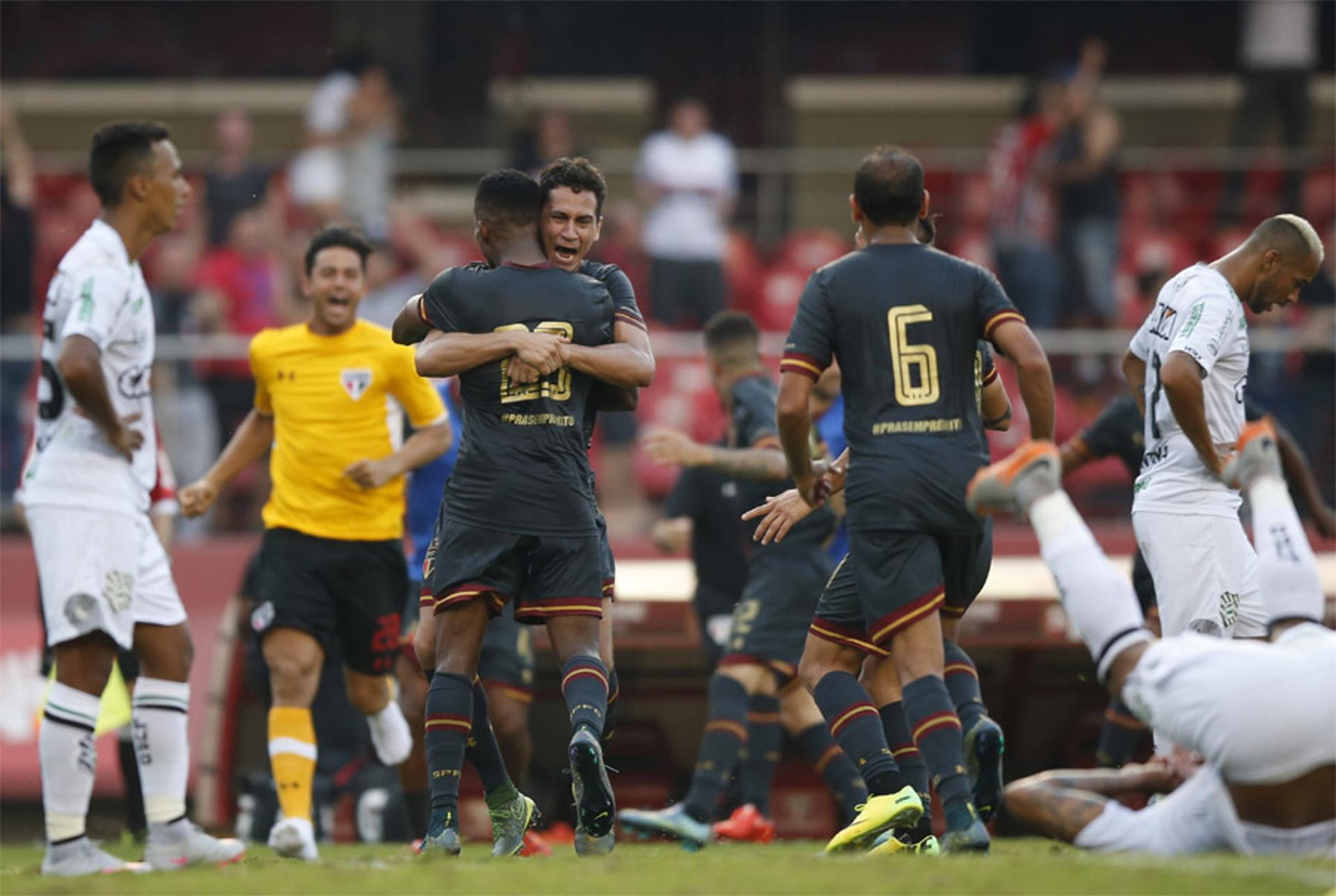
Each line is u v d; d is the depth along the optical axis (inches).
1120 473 1766.7
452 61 2829.7
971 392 750.5
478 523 771.4
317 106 2171.5
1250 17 2632.9
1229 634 902.4
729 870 674.8
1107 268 2148.1
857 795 1189.7
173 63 2952.8
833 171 2354.8
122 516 776.3
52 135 2908.5
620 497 1876.2
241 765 1453.0
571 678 768.3
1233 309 885.8
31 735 1496.1
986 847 715.4
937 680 735.1
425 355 775.7
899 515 733.3
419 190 2395.4
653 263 2097.7
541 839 1231.5
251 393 1745.8
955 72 2933.1
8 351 1792.6
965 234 2332.7
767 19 2874.0
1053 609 1376.7
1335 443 1808.6
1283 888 570.9
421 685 1230.9
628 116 2851.9
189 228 2091.5
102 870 764.0
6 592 1630.2
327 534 1063.0
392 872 689.0
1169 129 2891.2
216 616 1605.6
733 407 1185.4
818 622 811.4
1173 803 677.9
